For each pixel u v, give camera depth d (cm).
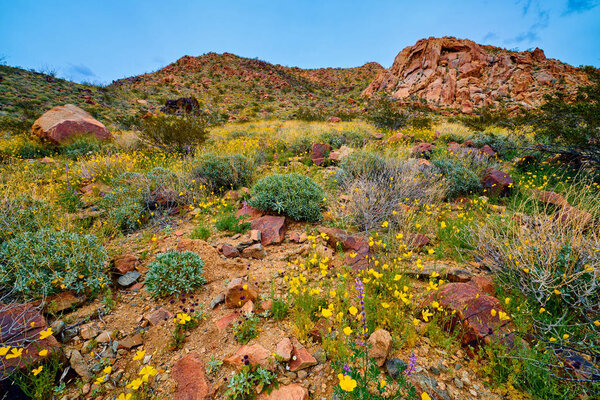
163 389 188
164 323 249
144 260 357
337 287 279
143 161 903
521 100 3731
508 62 4200
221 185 648
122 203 489
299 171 739
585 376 177
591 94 661
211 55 8681
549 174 628
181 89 5288
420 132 1336
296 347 211
